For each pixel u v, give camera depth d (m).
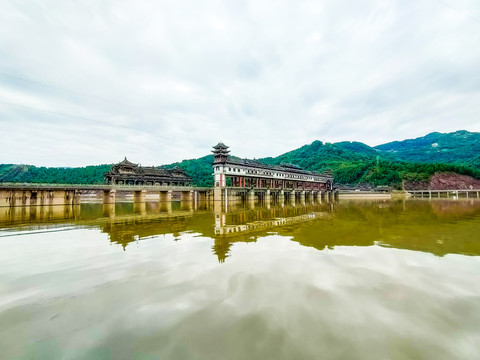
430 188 142.88
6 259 13.63
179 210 51.84
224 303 8.29
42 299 8.75
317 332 6.59
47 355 5.83
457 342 6.15
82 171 162.25
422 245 16.27
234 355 5.71
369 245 16.39
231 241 18.09
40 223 28.64
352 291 9.15
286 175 89.25
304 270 11.47
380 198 121.25
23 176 176.50
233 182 73.75
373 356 5.62
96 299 8.72
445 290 9.18
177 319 7.32
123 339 6.42
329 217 34.12
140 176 78.56
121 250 15.54
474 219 30.31
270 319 7.26
